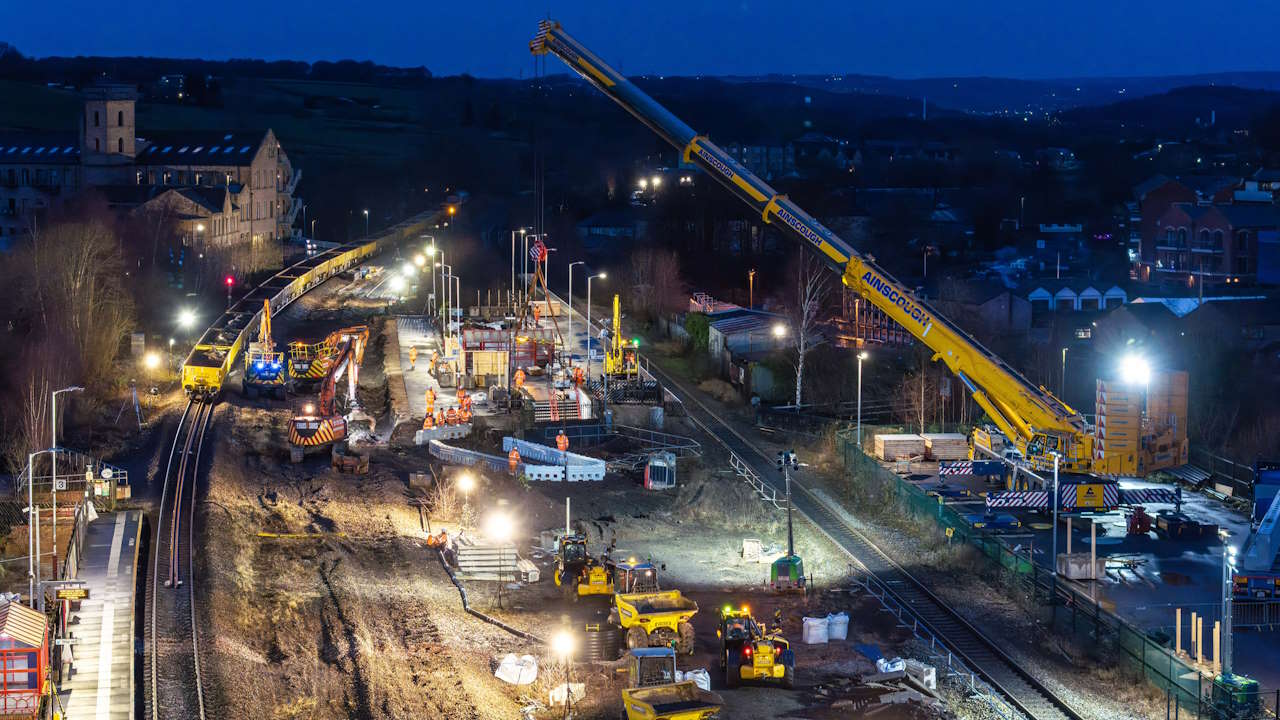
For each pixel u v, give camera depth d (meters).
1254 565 71.50
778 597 70.38
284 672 55.44
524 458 95.00
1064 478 83.81
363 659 57.06
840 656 62.03
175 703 50.97
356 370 114.44
